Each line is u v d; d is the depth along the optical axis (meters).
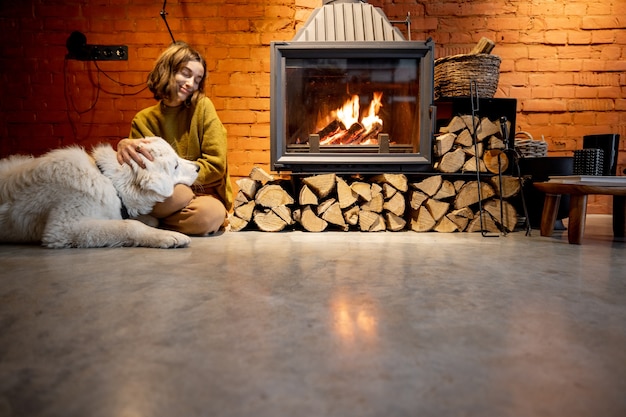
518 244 1.93
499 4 3.10
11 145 3.05
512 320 0.91
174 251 1.67
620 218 2.18
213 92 3.08
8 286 1.13
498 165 2.33
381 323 0.88
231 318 0.90
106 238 1.69
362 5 2.53
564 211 2.41
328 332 0.83
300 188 2.38
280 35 3.05
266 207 2.33
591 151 2.14
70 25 3.00
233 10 3.04
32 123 3.04
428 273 1.34
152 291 1.10
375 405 0.57
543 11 3.10
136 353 0.73
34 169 1.67
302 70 2.42
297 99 2.45
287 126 2.42
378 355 0.73
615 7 3.09
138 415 0.54
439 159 2.37
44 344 0.76
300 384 0.62
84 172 1.68
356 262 1.50
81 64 3.03
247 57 3.06
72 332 0.82
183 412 0.55
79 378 0.64
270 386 0.62
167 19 3.03
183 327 0.85
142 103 3.06
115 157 1.80
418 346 0.77
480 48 2.47
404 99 2.45
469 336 0.82
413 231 2.38
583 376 0.66
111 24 3.01
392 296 1.08
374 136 2.46
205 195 2.20
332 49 2.27
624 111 3.14
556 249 1.80
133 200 1.78
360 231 2.37
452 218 2.33
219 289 1.13
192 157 2.27
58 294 1.06
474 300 1.05
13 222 1.71
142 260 1.48
